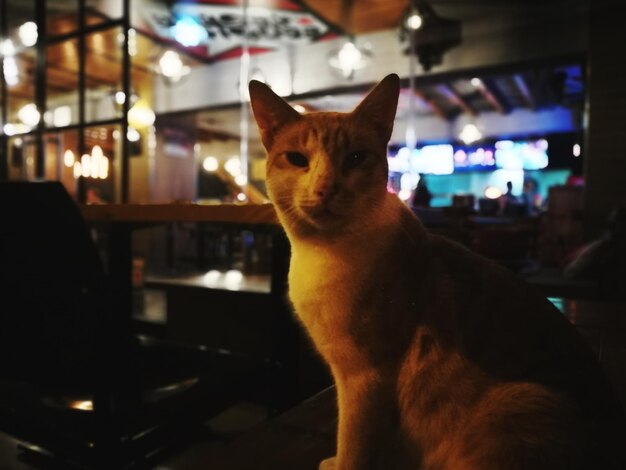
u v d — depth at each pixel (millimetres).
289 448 1212
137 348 1848
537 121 8555
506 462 827
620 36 4973
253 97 1139
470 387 908
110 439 1338
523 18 5473
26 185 1112
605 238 3916
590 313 2387
